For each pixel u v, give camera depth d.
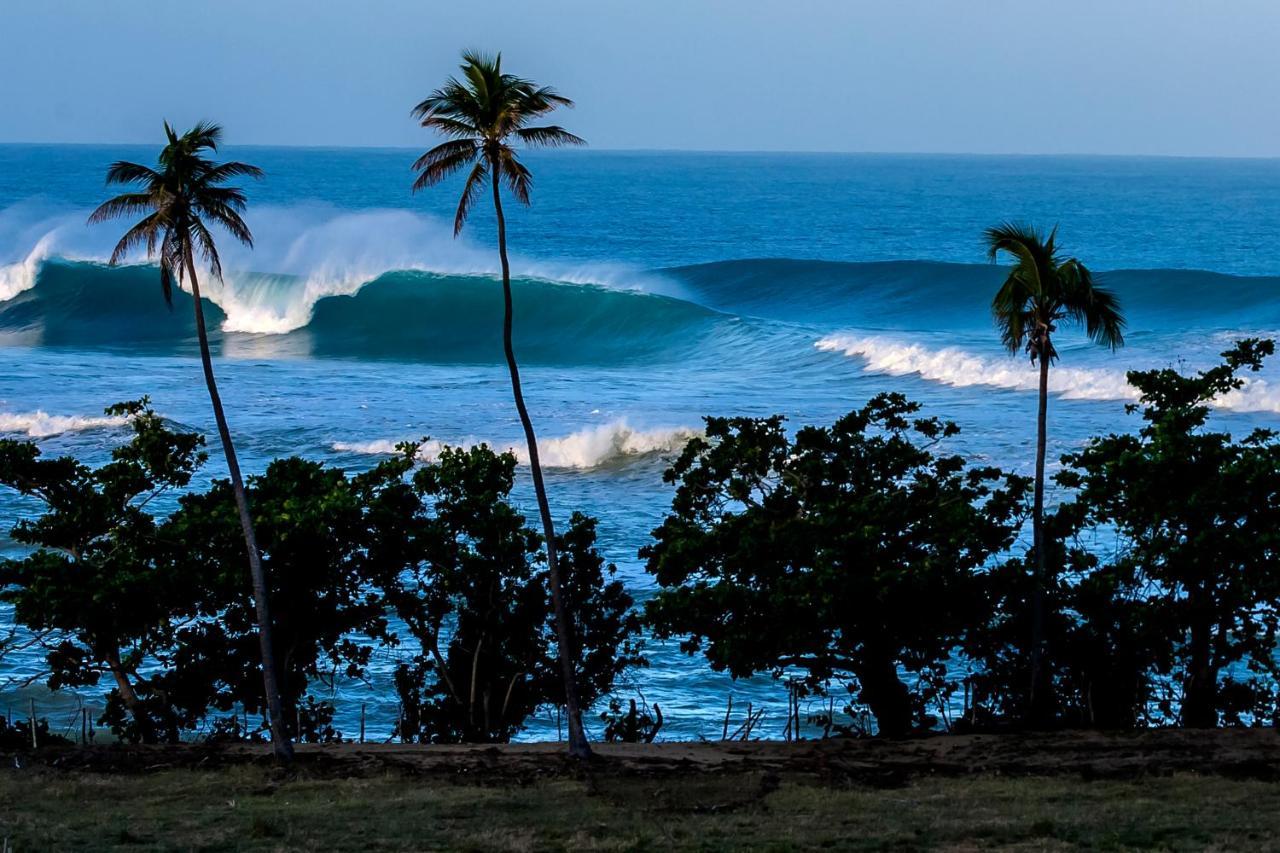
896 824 36.28
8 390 129.12
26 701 58.97
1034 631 50.38
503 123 42.38
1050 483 86.69
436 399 124.69
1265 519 48.44
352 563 53.66
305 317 182.75
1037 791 40.25
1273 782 40.78
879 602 47.94
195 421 113.06
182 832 36.31
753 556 49.97
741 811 38.62
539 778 43.50
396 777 43.72
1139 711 52.19
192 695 52.72
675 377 142.62
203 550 52.47
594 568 55.41
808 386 132.50
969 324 190.50
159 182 43.78
